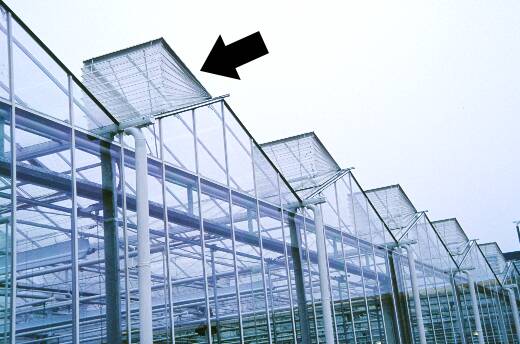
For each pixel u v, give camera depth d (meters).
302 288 16.98
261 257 14.98
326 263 18.00
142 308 10.43
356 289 20.70
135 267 11.05
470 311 34.03
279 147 21.70
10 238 8.36
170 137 12.91
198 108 13.99
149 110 12.57
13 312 7.95
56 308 8.85
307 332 16.50
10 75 9.23
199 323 11.99
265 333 14.23
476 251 37.91
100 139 11.11
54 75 10.27
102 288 10.06
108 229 10.66
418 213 29.45
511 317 43.03
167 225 11.98
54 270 8.98
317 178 20.69
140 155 11.24
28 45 9.83
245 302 13.70
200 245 12.71
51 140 9.79
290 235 17.12
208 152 13.97
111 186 11.05
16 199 8.69
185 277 12.02
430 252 30.34
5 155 8.73
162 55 12.95
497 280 42.25
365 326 20.52
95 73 12.71
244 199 14.94
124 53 13.02
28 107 9.47
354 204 22.56
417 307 25.56
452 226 36.44
